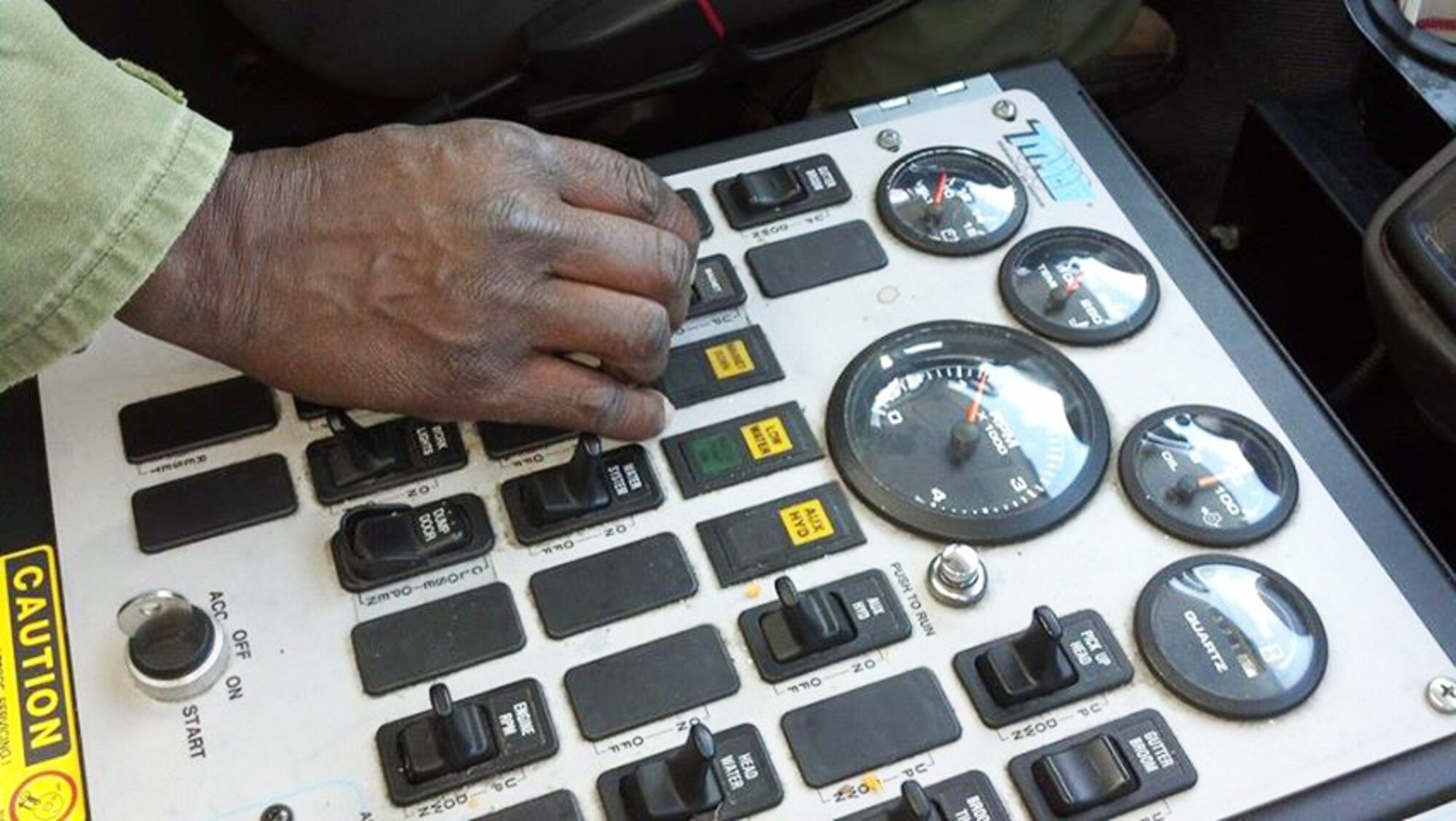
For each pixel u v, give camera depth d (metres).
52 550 0.82
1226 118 1.34
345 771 0.75
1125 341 0.90
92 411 0.87
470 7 0.97
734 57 1.02
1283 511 0.83
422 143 0.84
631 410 0.84
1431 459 0.99
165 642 0.76
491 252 0.81
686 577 0.81
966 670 0.78
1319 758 0.76
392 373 0.82
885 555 0.82
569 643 0.79
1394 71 0.98
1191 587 0.80
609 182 0.87
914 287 0.92
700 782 0.72
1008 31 1.09
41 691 0.78
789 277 0.92
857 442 0.85
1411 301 0.83
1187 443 0.86
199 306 0.81
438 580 0.81
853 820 0.73
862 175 0.97
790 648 0.78
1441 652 0.79
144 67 1.13
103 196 0.75
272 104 1.17
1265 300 1.14
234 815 0.74
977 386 0.88
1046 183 0.97
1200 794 0.75
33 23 0.75
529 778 0.75
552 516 0.82
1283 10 1.32
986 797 0.74
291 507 0.83
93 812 0.74
